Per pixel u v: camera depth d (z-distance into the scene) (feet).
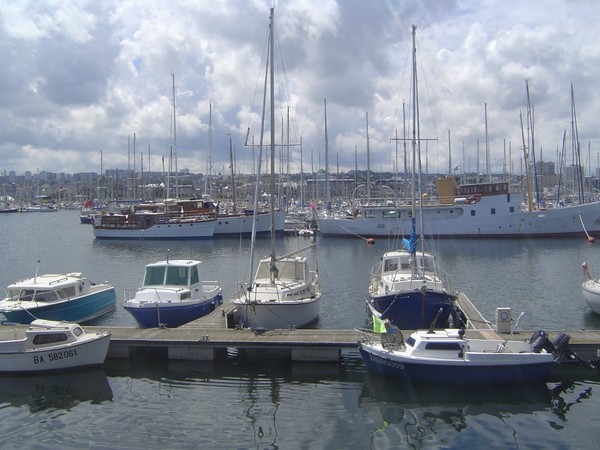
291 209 346.33
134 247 252.42
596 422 56.44
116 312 110.93
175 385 67.62
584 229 246.88
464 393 63.57
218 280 155.43
